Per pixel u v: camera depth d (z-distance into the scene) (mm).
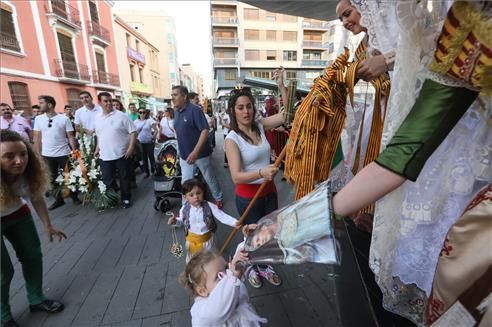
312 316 1809
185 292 2080
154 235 3072
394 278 821
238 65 23891
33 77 10961
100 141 3834
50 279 2299
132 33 22078
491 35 447
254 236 821
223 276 1208
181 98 3176
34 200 1865
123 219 3580
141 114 5918
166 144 3924
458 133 669
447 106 517
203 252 1323
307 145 958
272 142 5445
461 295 514
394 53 695
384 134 654
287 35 26875
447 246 557
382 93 982
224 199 4117
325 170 1004
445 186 711
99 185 3869
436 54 514
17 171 1631
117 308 1947
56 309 1915
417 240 754
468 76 487
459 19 473
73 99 13727
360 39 1001
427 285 752
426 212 730
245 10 25938
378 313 962
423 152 517
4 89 9609
